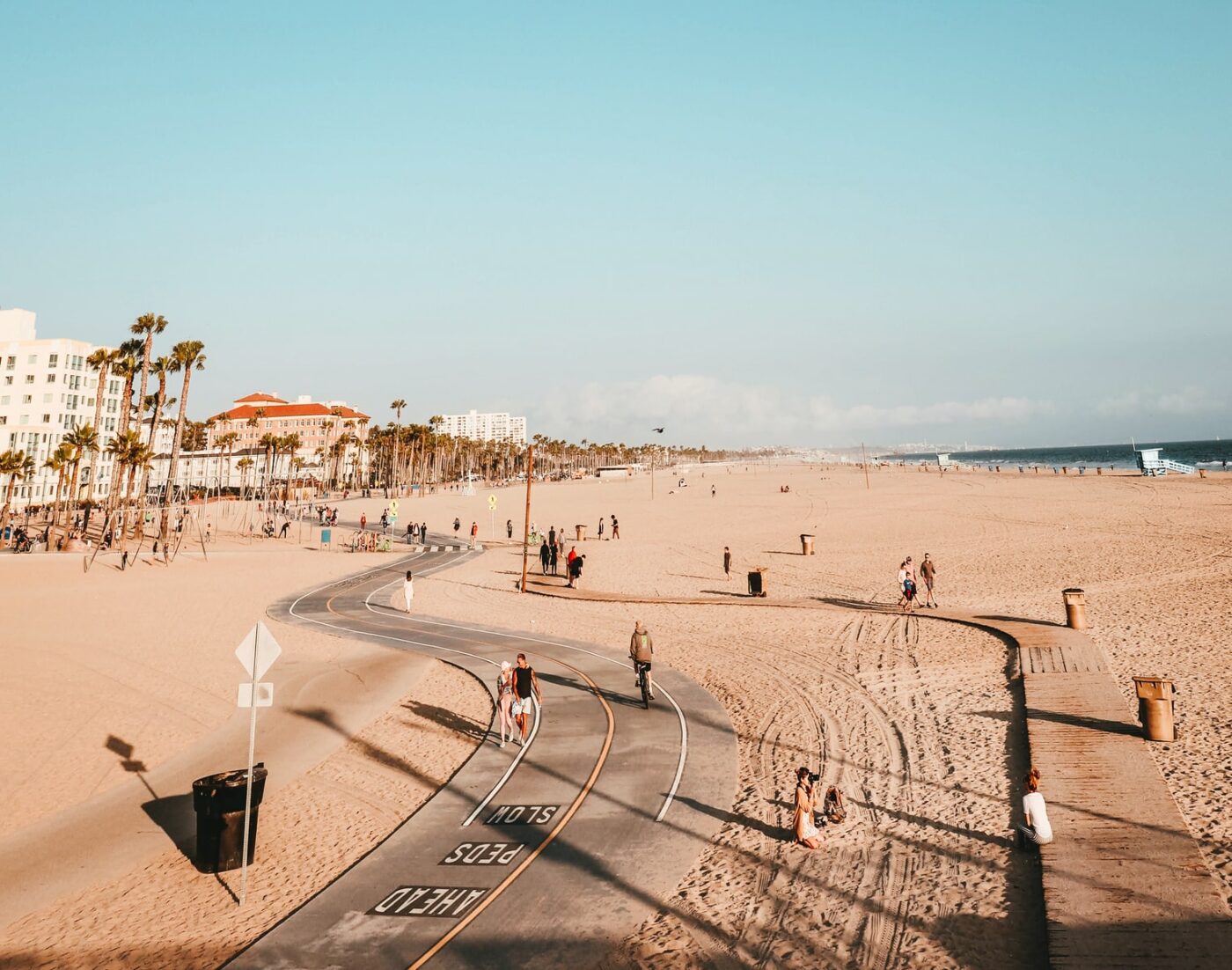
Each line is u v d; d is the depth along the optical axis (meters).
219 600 38.44
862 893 9.99
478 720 19.06
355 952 9.21
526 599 37.44
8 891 11.45
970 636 23.91
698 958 8.78
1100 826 11.01
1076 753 13.85
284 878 11.46
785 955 8.76
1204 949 8.05
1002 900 9.55
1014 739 15.09
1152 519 51.78
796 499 94.12
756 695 19.62
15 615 34.12
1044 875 9.76
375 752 17.12
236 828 11.96
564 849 11.73
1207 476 97.06
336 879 11.19
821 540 53.56
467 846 12.02
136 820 13.86
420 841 12.27
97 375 135.38
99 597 39.34
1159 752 13.72
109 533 65.94
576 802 13.57
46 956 9.62
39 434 124.88
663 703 19.47
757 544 54.00
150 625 31.98
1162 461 110.25
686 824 12.45
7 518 77.56
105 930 10.23
